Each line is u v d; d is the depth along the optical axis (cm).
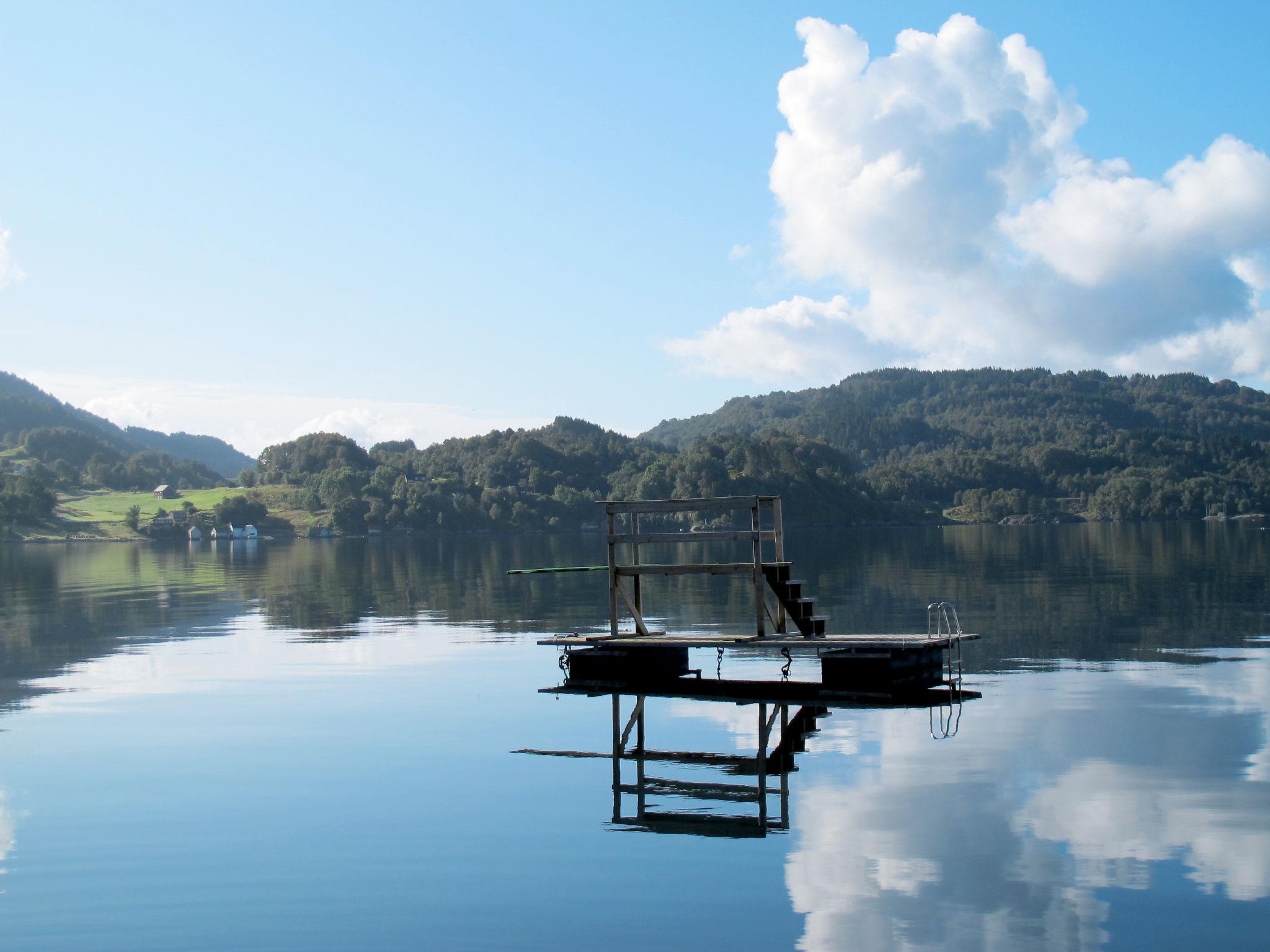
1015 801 1220
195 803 1264
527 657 2498
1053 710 1719
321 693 2011
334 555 10931
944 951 842
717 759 1444
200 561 9462
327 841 1117
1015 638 2623
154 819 1205
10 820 1205
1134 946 847
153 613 3812
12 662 2473
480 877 1010
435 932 892
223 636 3008
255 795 1291
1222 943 849
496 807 1230
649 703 1872
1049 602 3606
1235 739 1504
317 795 1291
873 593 4138
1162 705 1748
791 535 14988
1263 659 2236
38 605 4231
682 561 8362
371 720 1741
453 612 3672
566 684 2083
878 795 1252
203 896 977
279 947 870
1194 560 6384
